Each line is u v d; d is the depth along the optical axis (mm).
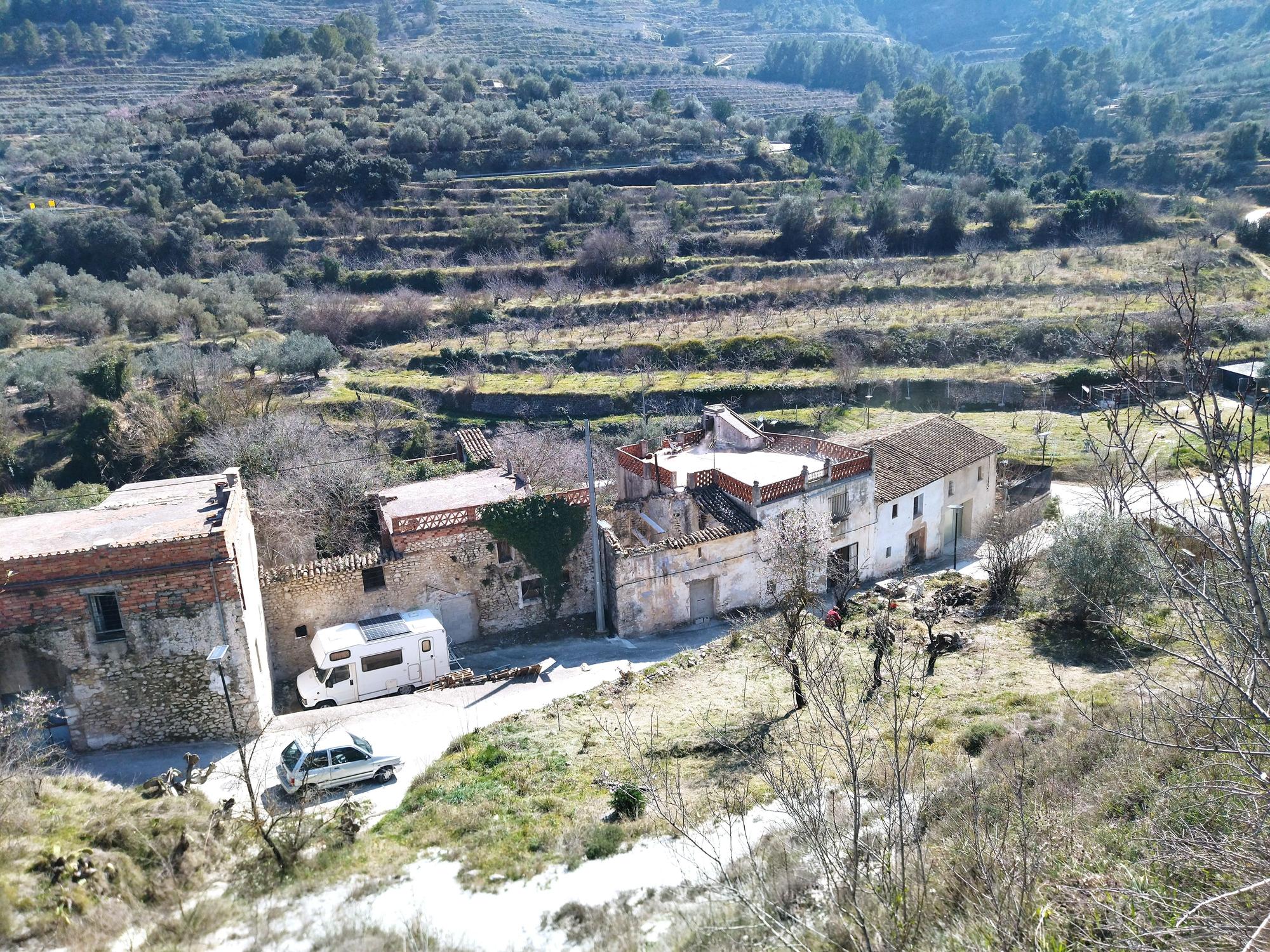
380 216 127375
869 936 10359
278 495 43875
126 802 21953
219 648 22594
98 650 25438
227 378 77688
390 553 34969
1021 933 9758
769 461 42531
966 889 11648
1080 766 17125
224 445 52500
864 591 40844
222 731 26719
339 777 24391
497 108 168625
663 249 114938
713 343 85938
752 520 37781
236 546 27453
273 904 18094
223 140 136000
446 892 18359
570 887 18125
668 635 36500
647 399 74438
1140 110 178250
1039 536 41344
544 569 37125
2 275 97000
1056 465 56750
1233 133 137875
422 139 143750
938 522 46531
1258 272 97250
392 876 19141
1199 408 8359
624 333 93188
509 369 86062
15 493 59344
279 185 129250
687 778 22875
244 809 22703
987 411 71250
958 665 30859
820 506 39344
